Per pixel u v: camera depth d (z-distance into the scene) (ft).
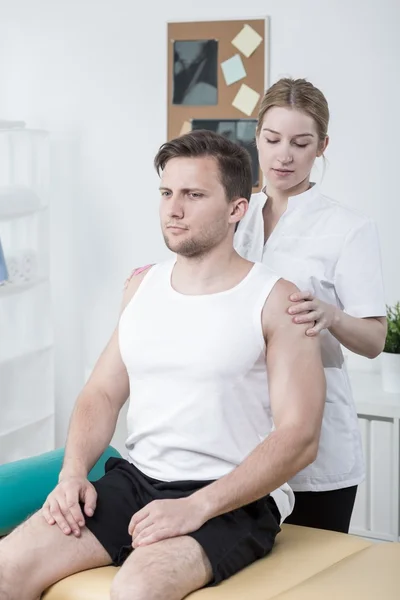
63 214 14.99
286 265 8.48
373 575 6.76
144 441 7.47
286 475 6.84
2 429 13.16
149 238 14.56
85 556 6.97
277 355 7.14
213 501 6.73
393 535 11.63
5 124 13.70
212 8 13.83
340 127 13.34
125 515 7.23
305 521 8.59
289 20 13.46
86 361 15.11
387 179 13.17
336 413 8.50
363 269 8.36
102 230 14.82
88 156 14.78
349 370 13.43
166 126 14.25
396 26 12.94
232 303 7.23
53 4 14.74
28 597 6.73
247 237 8.74
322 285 8.45
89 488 7.23
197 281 7.39
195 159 7.23
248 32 13.64
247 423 7.23
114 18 14.39
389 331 12.06
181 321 7.27
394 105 13.05
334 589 6.49
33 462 8.27
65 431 15.28
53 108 14.89
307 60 13.42
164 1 14.08
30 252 13.38
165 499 6.82
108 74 14.52
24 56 14.98
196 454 7.19
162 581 6.30
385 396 11.84
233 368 7.09
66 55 14.74
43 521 7.00
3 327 13.47
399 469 11.51
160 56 14.19
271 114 8.33
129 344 7.45
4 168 13.87
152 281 7.66
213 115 13.96
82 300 15.03
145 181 14.48
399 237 13.16
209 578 6.68
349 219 8.43
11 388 13.30
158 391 7.31
